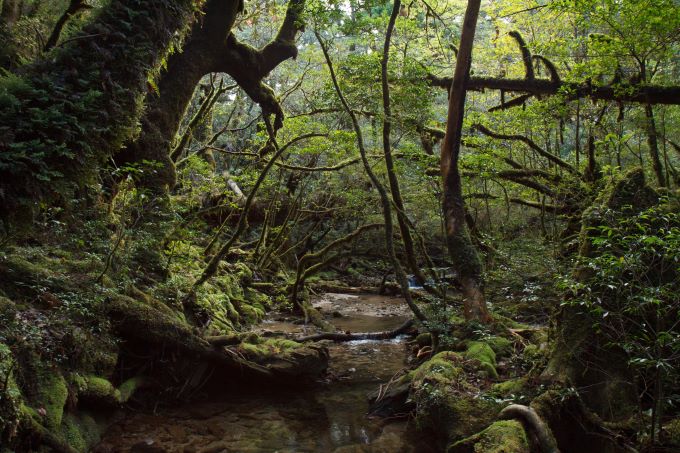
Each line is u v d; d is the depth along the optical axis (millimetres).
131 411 5594
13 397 3426
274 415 5883
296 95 18438
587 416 4223
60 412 4203
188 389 6203
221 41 9609
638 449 3779
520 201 12492
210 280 10133
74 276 5645
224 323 8391
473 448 4109
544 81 10898
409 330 10203
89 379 4918
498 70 13820
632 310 3797
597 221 4992
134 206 7445
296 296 12156
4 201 4676
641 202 4961
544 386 4668
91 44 5863
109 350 5336
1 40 7477
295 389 6844
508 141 12688
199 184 13125
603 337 4516
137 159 8227
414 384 5535
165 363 6105
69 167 5359
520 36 10984
